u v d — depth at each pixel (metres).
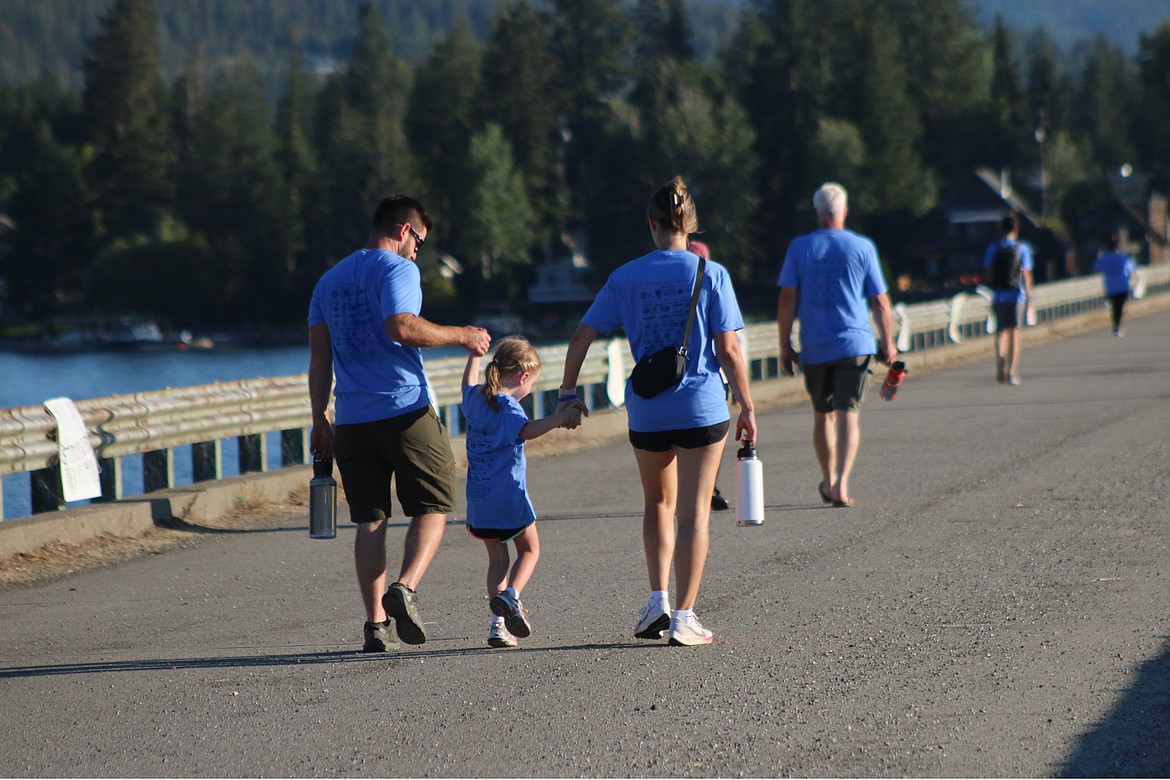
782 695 21.44
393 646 25.73
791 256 39.94
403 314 24.72
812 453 52.81
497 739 19.86
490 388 25.31
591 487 46.69
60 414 38.25
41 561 35.59
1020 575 29.41
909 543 33.62
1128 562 30.19
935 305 104.31
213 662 25.16
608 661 23.97
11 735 21.12
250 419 46.56
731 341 24.92
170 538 39.09
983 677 21.95
